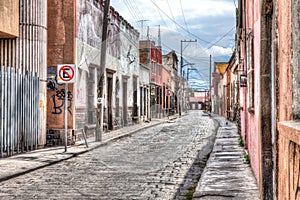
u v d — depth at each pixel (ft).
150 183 23.30
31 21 43.19
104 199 20.58
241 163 32.12
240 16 46.85
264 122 19.19
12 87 38.75
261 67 19.29
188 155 23.07
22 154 39.11
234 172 28.12
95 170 22.38
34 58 43.45
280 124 12.95
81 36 50.55
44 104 44.98
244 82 37.65
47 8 49.52
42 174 28.86
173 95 190.49
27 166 31.63
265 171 19.11
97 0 55.98
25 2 43.04
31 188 24.00
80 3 50.72
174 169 24.58
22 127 40.70
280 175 13.47
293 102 12.11
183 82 238.68
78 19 50.08
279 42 14.69
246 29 35.58
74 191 22.56
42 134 44.62
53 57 49.37
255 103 25.40
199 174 27.04
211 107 239.91
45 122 45.42
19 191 23.25
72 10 49.29
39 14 43.86
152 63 118.11
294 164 10.38
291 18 12.18
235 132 64.08
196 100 358.23
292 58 12.19
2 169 30.32
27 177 27.89
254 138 26.53
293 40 12.16
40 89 44.24
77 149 40.45
